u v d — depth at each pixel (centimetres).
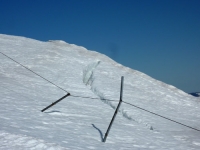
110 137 915
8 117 862
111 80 2273
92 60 2753
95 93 1820
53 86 1706
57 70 2175
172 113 1695
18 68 1983
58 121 974
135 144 895
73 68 2344
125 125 1179
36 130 773
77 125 982
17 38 3144
